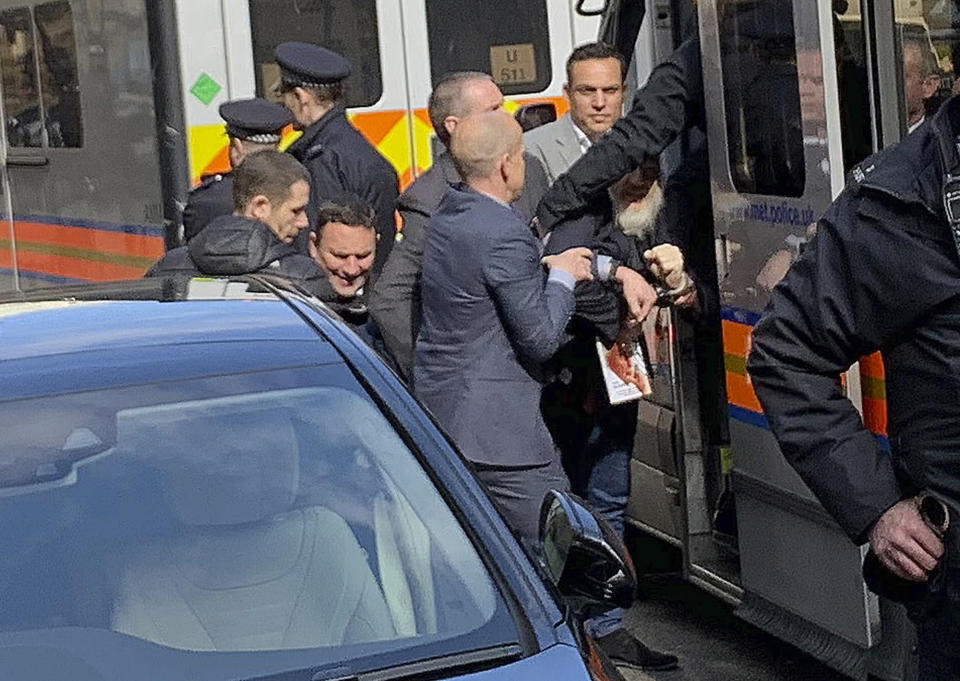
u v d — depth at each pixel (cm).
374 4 864
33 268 1012
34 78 977
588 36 897
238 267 514
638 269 585
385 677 293
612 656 587
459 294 513
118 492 321
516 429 518
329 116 668
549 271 529
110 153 882
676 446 606
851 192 355
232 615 307
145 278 419
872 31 466
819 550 505
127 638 301
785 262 506
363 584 313
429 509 325
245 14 831
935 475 351
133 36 840
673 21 637
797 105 496
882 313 352
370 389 345
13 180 1029
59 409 331
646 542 724
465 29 880
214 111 830
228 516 319
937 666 357
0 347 350
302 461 329
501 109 575
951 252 343
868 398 466
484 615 307
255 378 343
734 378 541
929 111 469
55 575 309
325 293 525
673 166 618
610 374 562
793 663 591
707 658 600
